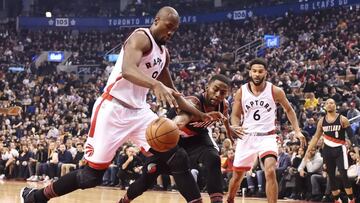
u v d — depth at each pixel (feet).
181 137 19.88
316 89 57.67
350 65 66.64
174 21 15.35
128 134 16.29
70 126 68.39
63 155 56.49
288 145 42.01
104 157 16.11
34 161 59.88
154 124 14.98
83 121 69.97
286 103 23.59
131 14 129.18
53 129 67.00
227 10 113.80
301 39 91.56
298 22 98.89
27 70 108.88
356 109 49.80
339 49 77.25
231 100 52.80
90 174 16.20
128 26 124.57
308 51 81.15
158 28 15.38
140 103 16.40
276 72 71.97
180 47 109.19
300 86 61.52
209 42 108.06
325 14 97.30
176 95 14.98
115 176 50.08
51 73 106.42
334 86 56.70
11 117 75.82
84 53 119.24
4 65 111.75
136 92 16.24
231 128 20.62
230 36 106.83
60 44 122.52
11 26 129.08
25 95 89.66
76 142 56.95
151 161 18.08
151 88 14.16
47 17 126.82
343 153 30.45
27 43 123.34
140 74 14.35
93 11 136.26
